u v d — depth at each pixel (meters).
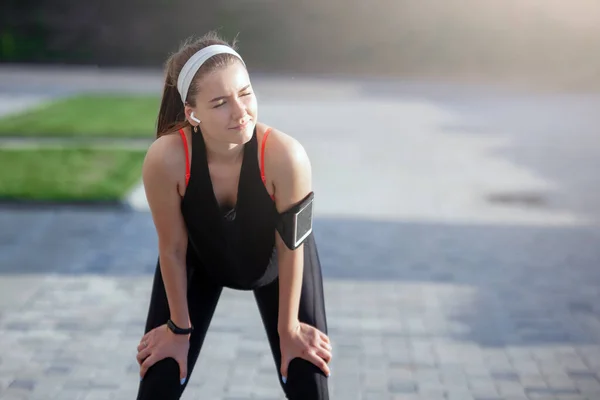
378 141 15.15
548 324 6.12
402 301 6.64
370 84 24.92
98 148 13.58
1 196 9.76
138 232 8.73
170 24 29.02
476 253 8.09
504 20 27.95
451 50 28.16
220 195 3.01
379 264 7.69
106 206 9.66
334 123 17.25
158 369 3.11
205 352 5.55
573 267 7.64
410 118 18.17
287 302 3.15
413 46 28.36
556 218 9.59
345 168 12.62
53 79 24.86
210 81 2.75
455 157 13.63
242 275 3.23
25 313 6.31
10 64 28.14
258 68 28.59
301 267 3.14
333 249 8.21
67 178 10.96
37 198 9.70
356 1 28.44
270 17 28.84
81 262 7.66
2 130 15.35
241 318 6.20
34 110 18.31
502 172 12.40
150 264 7.62
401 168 12.66
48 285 7.00
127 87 23.39
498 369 5.29
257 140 2.95
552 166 12.88
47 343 5.71
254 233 3.08
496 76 27.41
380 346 5.69
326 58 28.72
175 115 3.01
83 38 28.84
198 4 29.02
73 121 16.64
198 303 3.32
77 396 4.89
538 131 16.45
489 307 6.51
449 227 9.12
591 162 13.22
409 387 5.02
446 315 6.32
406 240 8.56
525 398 4.86
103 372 5.24
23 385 5.04
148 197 3.02
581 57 27.64
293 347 3.17
